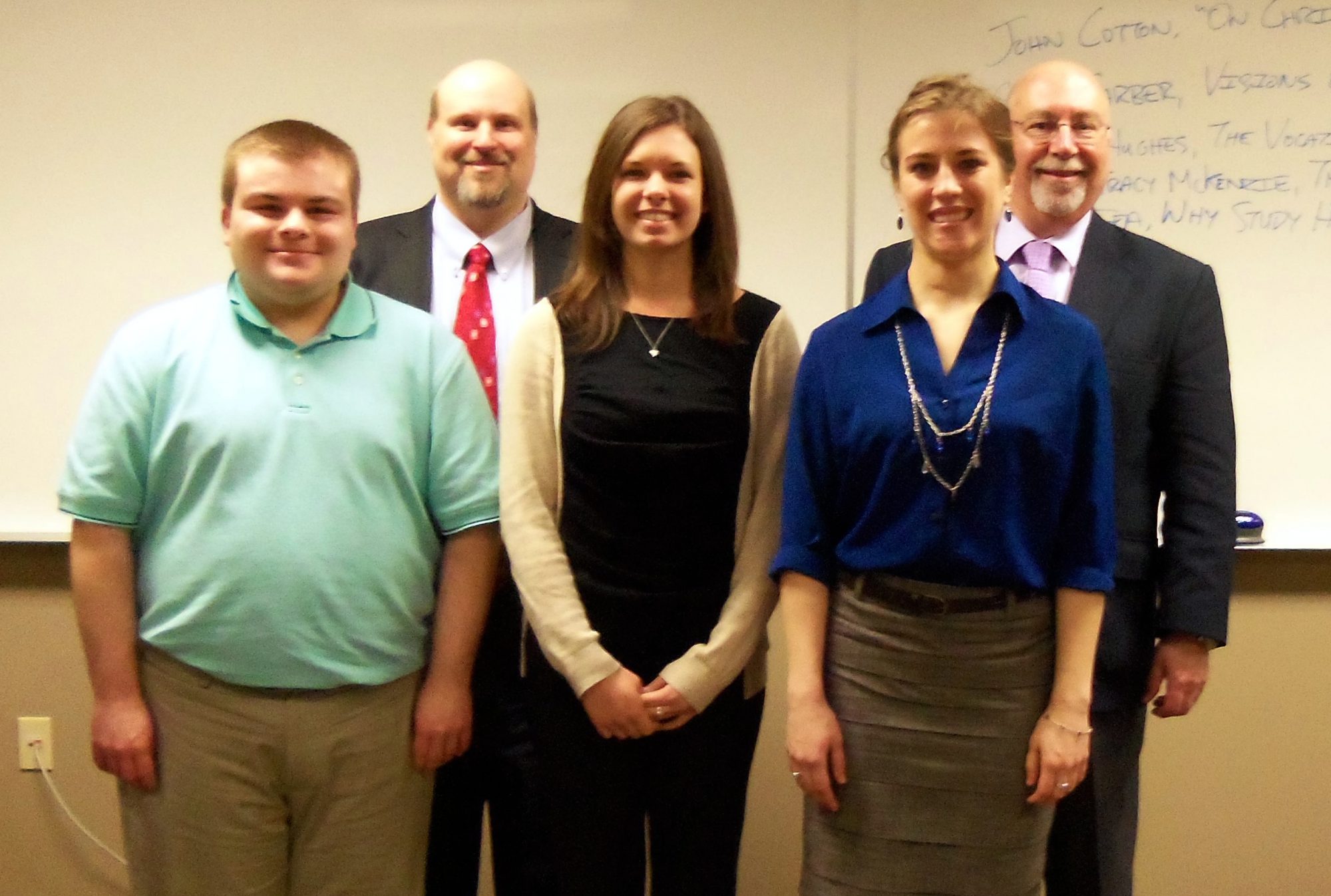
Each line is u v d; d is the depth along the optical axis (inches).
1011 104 66.4
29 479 85.0
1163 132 81.5
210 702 57.3
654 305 61.4
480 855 73.9
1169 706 62.7
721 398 59.2
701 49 82.7
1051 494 52.2
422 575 60.8
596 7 82.7
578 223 74.5
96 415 57.5
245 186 56.6
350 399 58.2
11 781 87.7
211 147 83.4
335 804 59.1
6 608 86.0
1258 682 85.6
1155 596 64.1
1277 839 86.9
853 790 54.5
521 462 59.8
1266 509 83.7
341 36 82.9
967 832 53.2
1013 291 53.0
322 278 57.7
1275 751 86.2
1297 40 80.5
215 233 84.0
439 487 61.1
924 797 53.4
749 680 60.9
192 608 56.4
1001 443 51.3
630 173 59.5
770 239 83.8
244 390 57.0
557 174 84.0
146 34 82.7
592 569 59.1
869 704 54.1
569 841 60.3
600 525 59.0
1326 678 85.4
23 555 85.5
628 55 82.9
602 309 60.4
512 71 72.6
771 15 82.4
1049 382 51.9
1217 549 60.9
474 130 69.4
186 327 58.6
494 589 64.9
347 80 83.2
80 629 58.7
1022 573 52.1
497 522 62.0
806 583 55.7
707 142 60.6
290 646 56.2
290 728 57.4
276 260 56.5
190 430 56.6
